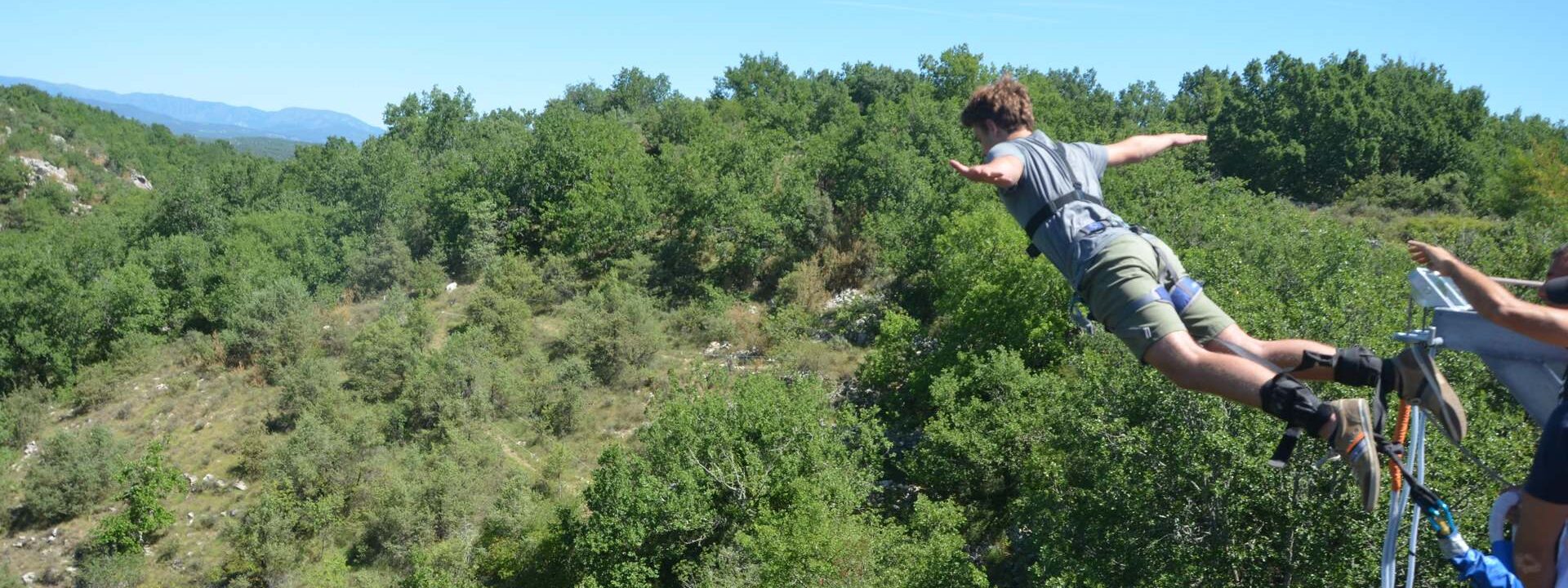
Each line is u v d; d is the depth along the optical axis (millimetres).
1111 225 3713
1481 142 60562
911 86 83562
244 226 55938
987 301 32344
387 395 39031
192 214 60156
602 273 49781
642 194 51469
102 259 56562
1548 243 30281
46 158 105688
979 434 27078
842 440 29281
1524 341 3289
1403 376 3477
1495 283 3152
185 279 51219
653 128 74188
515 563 27750
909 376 34938
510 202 55125
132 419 42625
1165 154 41062
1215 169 62969
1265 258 24016
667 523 25672
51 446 37438
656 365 41000
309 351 44406
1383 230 46156
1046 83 62688
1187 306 3662
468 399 36656
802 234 50125
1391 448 3371
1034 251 3934
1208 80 71438
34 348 46844
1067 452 22141
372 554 30703
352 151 64312
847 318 43438
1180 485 16672
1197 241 32781
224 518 33625
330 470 32969
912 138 52406
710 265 50594
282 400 39594
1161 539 16547
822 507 22750
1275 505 15172
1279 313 17047
